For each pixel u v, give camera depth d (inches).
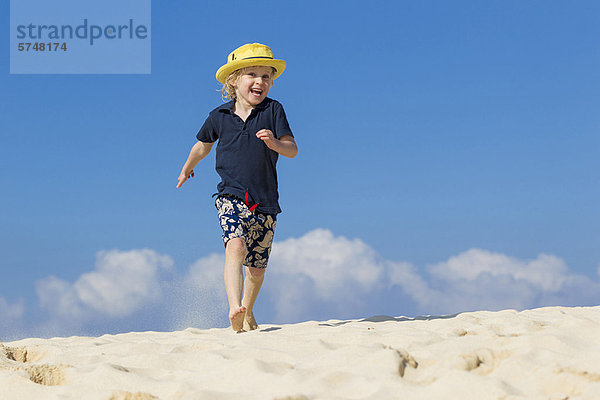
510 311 190.7
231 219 171.3
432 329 140.4
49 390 94.0
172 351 129.7
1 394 93.5
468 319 156.8
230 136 179.2
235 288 160.6
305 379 88.8
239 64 180.2
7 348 135.5
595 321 139.2
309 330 153.3
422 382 86.3
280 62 183.9
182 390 89.8
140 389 94.1
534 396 75.9
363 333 128.6
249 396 82.2
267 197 177.5
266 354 110.0
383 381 83.3
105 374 98.8
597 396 74.5
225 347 127.5
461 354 93.6
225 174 177.9
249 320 185.0
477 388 77.9
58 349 135.7
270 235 180.4
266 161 177.6
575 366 86.6
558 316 163.6
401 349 100.6
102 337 173.6
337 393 82.8
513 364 88.6
